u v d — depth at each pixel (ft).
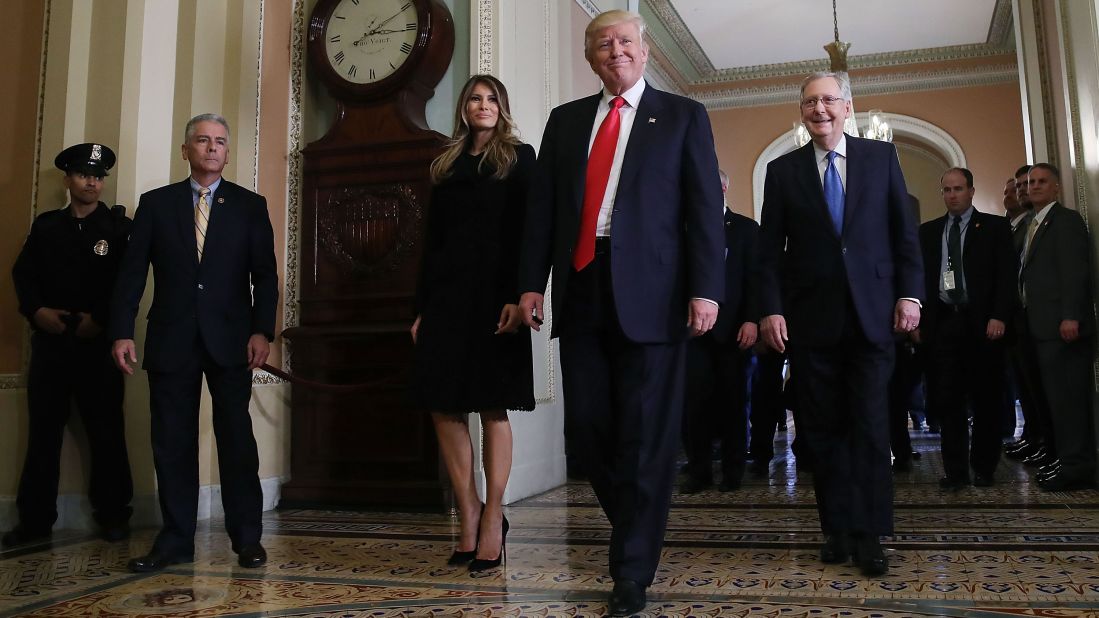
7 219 13.69
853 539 9.13
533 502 15.05
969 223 15.30
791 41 37.47
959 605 7.32
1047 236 14.98
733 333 15.80
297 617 7.48
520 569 9.29
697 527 11.75
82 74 13.55
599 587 8.35
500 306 9.44
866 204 9.30
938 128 38.99
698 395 15.80
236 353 10.25
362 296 15.23
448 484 14.33
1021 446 20.47
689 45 37.32
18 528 11.81
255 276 10.74
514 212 9.62
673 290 7.86
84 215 12.57
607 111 8.44
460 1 16.19
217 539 11.64
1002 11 34.60
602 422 8.08
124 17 13.51
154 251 10.35
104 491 12.22
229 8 15.15
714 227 7.86
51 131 13.48
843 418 9.32
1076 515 11.85
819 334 9.16
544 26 18.03
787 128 40.42
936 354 15.15
